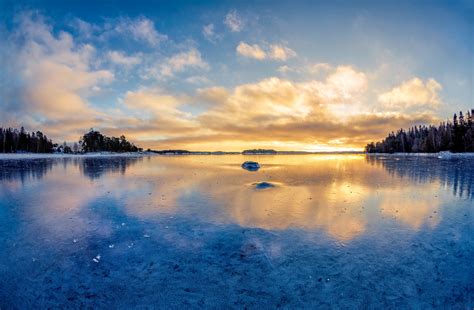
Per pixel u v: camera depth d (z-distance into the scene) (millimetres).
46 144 78000
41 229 6355
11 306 3410
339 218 7168
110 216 7477
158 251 5023
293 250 5016
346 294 3604
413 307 3332
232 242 5438
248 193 10945
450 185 13133
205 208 8336
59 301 3516
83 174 19203
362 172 20453
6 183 14375
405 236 5762
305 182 14414
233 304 3424
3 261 4641
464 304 3375
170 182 14477
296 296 3566
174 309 3348
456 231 6094
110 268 4367
